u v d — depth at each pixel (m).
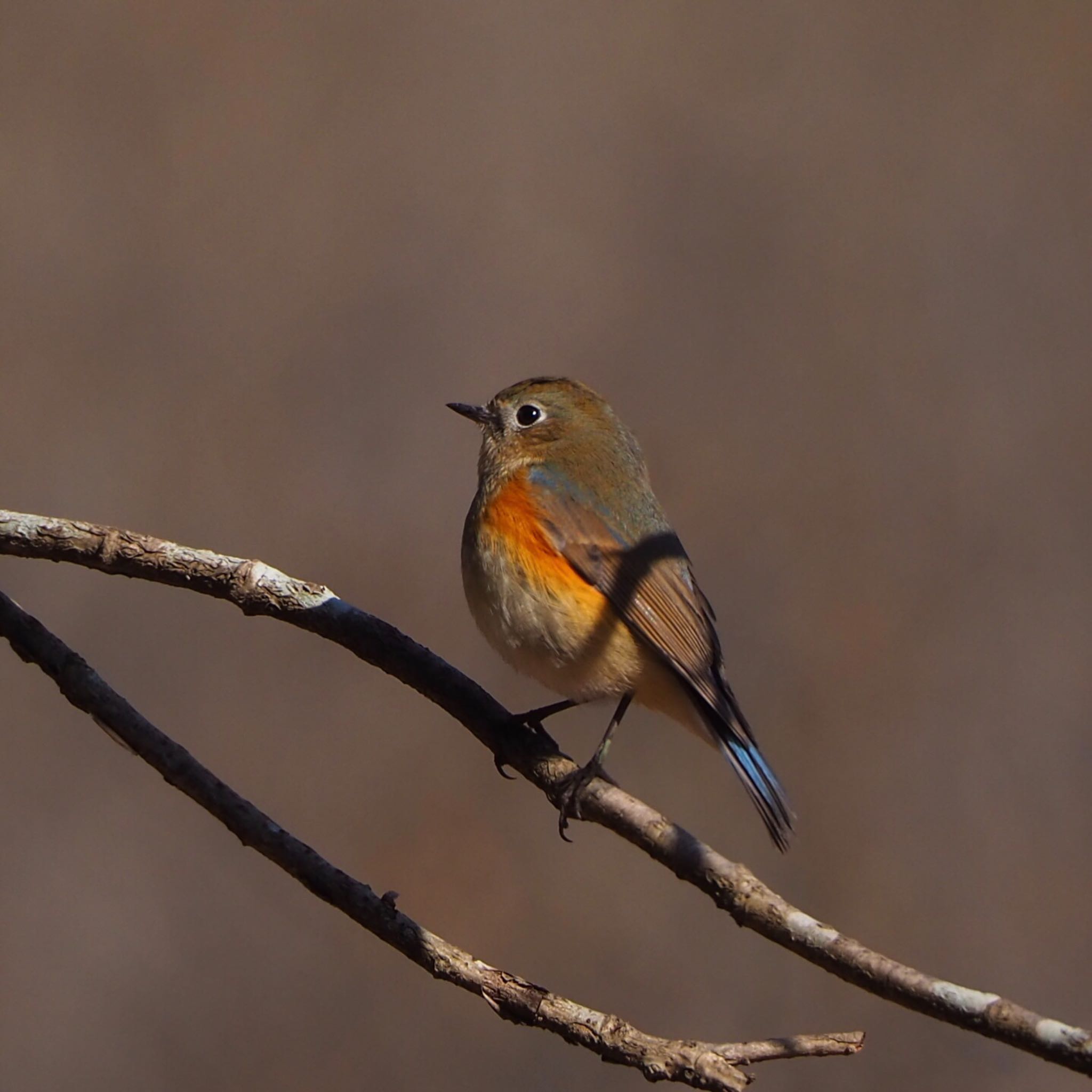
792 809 8.02
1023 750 14.52
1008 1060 12.50
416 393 16.98
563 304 17.75
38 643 6.14
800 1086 12.58
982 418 17.00
